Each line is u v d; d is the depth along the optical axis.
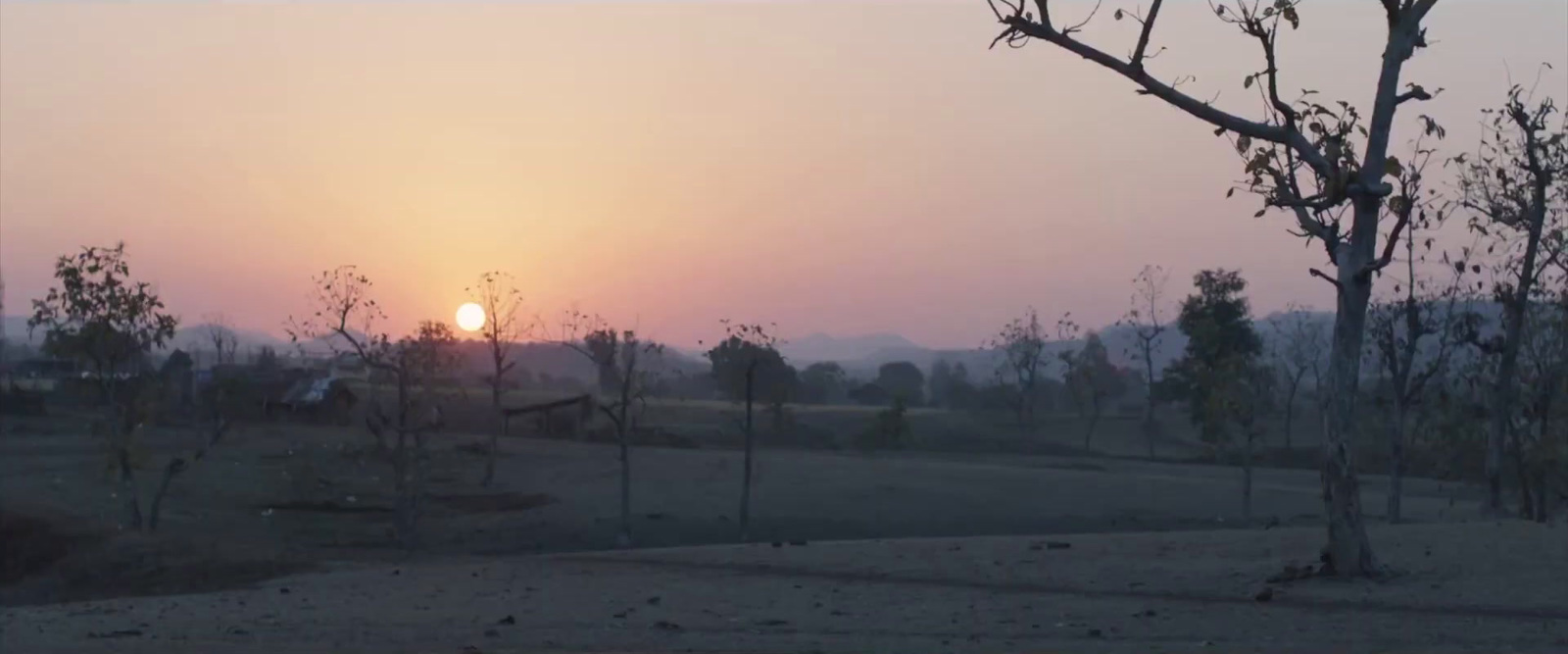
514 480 69.81
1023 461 89.75
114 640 17.19
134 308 45.75
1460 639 14.99
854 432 107.81
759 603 20.34
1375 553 22.33
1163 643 15.09
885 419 99.69
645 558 28.05
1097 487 68.62
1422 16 18.55
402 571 27.91
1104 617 17.61
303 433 81.44
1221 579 20.75
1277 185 18.84
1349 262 19.09
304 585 26.12
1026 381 117.69
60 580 32.47
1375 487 70.06
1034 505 62.81
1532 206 38.06
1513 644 14.57
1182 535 27.45
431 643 15.98
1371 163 18.62
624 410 54.84
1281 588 19.42
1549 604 17.47
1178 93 18.48
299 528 53.88
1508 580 19.28
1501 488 44.97
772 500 63.72
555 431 94.94
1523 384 41.12
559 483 68.81
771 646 15.22
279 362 125.12
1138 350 132.38
